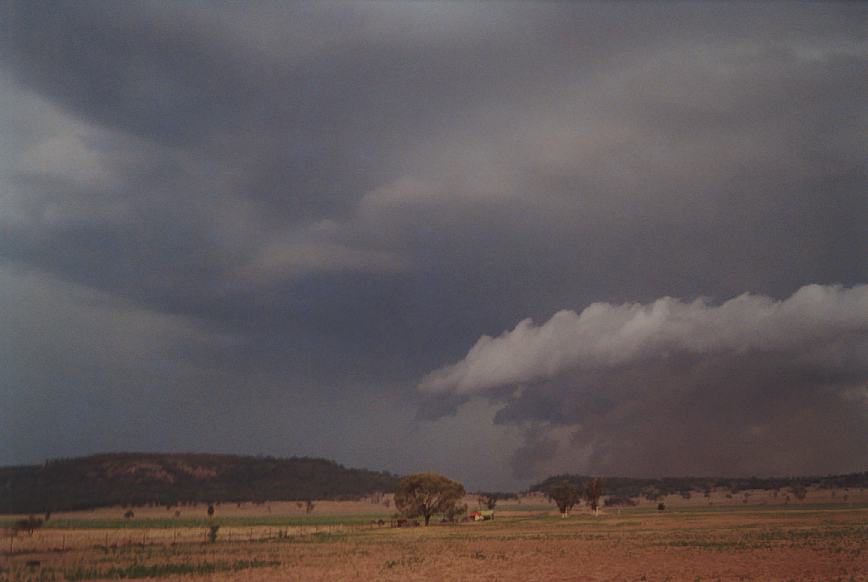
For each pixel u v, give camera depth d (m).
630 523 146.75
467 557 70.75
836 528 103.06
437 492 164.50
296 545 95.38
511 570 58.31
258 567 62.84
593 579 51.28
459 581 51.53
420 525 164.75
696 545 79.12
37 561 69.56
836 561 59.12
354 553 78.38
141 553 81.62
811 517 146.62
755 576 50.56
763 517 154.62
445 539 103.69
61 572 59.69
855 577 48.78
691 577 50.97
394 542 98.31
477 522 175.38
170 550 86.75
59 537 114.81
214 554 79.62
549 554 72.69
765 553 67.44
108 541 105.75
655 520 158.25
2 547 91.31
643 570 56.16
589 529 125.94
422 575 55.66
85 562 69.19
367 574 56.72
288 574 57.22
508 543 91.50
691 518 163.38
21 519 111.50
